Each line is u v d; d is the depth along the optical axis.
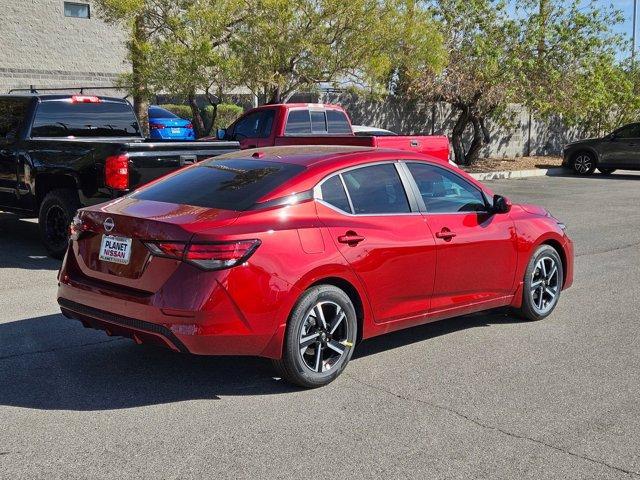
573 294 8.24
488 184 20.72
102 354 5.86
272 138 13.68
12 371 5.44
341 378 5.48
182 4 16.19
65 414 4.69
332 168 5.54
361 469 4.04
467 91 22.30
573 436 4.53
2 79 24.16
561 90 23.09
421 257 5.82
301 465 4.07
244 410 4.82
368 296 5.50
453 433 4.54
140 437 4.38
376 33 17.38
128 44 16.77
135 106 17.47
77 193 9.10
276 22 16.48
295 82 18.00
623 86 28.31
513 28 22.33
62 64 25.52
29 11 24.58
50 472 3.93
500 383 5.43
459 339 6.52
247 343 4.86
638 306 7.74
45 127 10.12
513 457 4.23
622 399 5.16
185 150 9.27
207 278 4.72
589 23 23.02
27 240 10.81
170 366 5.62
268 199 5.14
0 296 7.57
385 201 5.77
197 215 4.98
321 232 5.21
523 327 6.93
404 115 24.31
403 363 5.85
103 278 5.19
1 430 4.43
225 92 18.02
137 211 5.20
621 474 4.05
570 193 18.64
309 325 5.16
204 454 4.18
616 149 23.45
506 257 6.62
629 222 13.78
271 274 4.89
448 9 22.11
